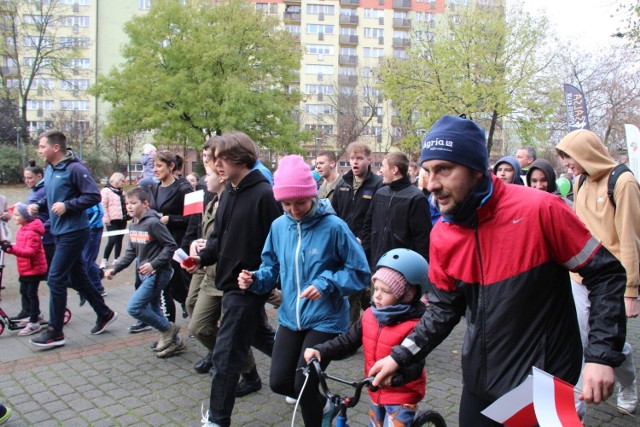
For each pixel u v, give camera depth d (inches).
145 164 331.3
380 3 2856.8
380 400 106.1
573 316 78.4
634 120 1077.8
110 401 161.3
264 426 143.4
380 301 109.3
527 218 73.9
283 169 123.4
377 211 204.4
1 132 1648.6
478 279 79.4
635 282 134.3
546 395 68.8
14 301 295.6
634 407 150.5
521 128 1030.4
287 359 124.0
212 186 178.1
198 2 1317.7
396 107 1173.7
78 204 207.2
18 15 1425.9
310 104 2706.7
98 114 1996.8
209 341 167.0
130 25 1270.9
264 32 1346.0
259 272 130.2
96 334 233.6
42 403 160.4
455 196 75.1
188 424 145.9
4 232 286.0
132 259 212.1
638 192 136.5
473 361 80.2
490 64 1015.0
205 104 1194.6
